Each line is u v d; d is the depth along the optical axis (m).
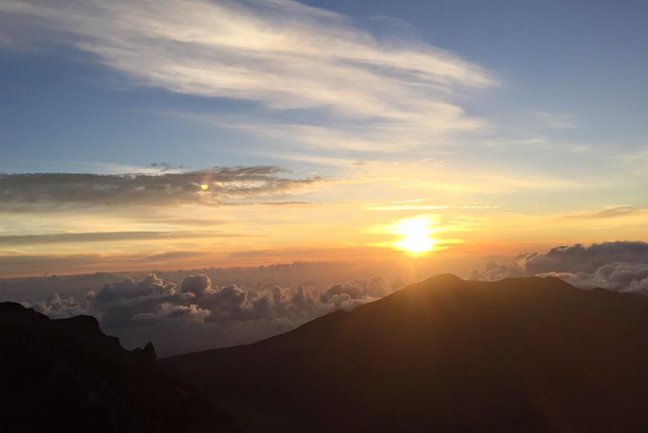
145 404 72.62
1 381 63.84
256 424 86.19
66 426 61.47
